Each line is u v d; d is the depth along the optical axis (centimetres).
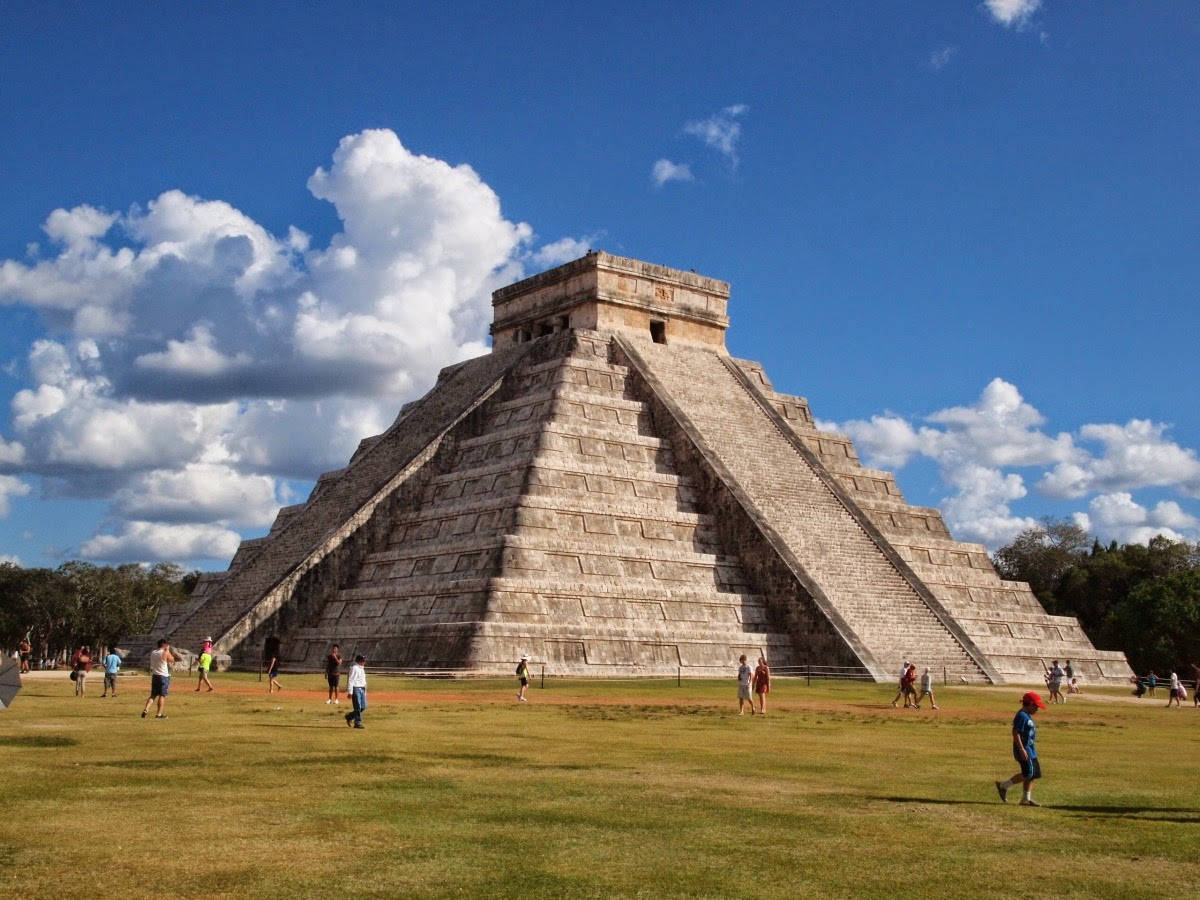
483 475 6762
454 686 4950
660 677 5856
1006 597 7794
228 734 2828
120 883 1381
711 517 6844
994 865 1551
